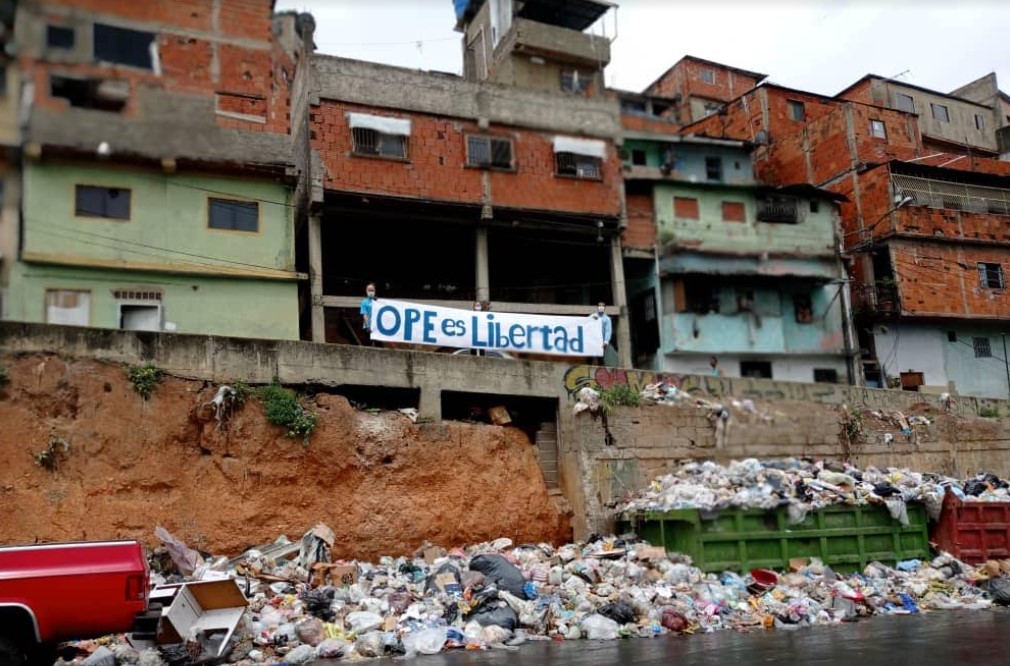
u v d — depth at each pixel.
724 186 32.44
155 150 18.52
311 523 16.22
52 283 18.66
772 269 32.81
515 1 34.03
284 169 21.17
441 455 17.84
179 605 11.05
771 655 10.66
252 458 16.09
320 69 25.30
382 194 25.28
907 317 35.22
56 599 9.29
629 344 28.84
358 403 18.09
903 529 17.89
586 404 19.83
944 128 45.12
